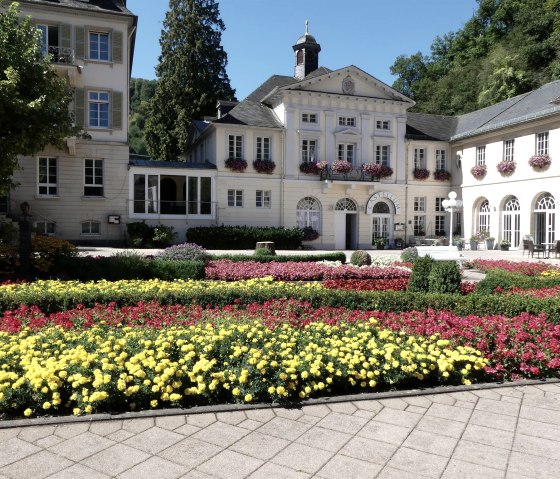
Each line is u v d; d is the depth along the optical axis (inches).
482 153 1230.3
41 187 980.6
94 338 206.4
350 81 1233.4
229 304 300.4
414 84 2155.5
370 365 196.5
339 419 168.6
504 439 155.6
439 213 1338.6
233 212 1152.8
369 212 1258.0
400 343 218.5
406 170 1299.2
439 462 140.1
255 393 178.2
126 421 163.2
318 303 298.7
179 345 195.0
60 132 509.7
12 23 524.1
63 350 194.2
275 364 182.4
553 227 1023.0
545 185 1033.5
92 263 463.5
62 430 155.9
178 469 133.7
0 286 343.3
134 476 129.8
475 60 1939.0
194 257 556.4
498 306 279.3
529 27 1705.2
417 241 1273.4
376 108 1259.8
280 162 1190.9
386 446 149.5
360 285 442.3
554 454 145.9
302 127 1200.8
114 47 1004.6
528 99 1179.3
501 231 1168.8
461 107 1829.5
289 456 142.3
